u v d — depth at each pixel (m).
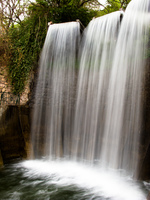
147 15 4.84
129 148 5.04
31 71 7.25
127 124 5.07
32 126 7.01
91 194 4.64
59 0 8.53
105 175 5.50
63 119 6.76
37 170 6.14
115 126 5.36
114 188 4.88
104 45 6.01
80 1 9.27
